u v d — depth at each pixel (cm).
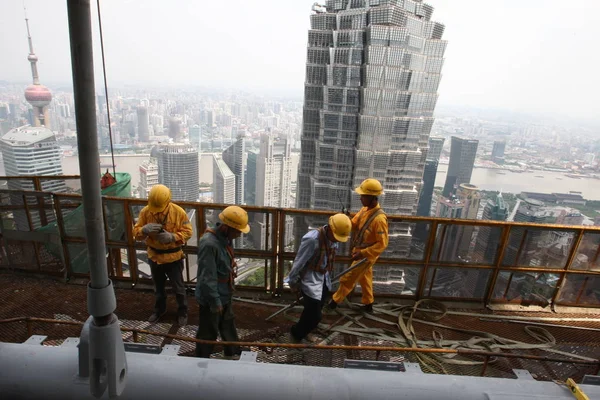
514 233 433
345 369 222
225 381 204
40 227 448
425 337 394
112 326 168
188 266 452
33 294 428
